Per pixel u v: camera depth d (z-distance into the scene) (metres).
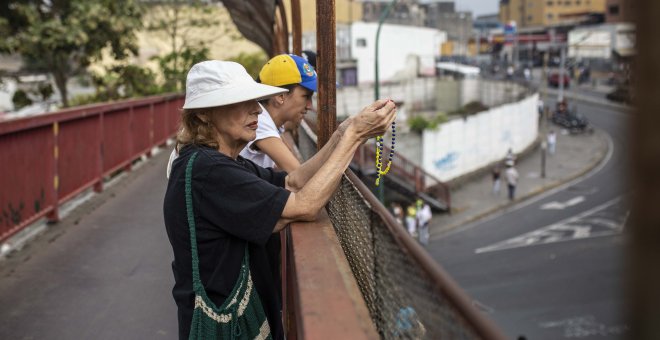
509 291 20.77
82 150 6.90
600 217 28.06
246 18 7.69
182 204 1.78
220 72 1.85
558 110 55.88
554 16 106.25
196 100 1.84
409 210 26.61
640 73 0.38
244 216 1.72
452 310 0.84
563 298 19.84
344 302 1.33
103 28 14.92
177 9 23.56
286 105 2.72
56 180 5.89
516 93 47.31
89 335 3.27
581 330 17.39
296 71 2.68
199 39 24.70
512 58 91.69
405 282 1.13
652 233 0.38
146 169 9.73
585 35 62.97
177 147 1.94
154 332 3.32
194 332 1.79
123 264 4.53
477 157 36.97
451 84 48.75
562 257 23.58
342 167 1.87
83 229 5.61
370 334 1.19
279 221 1.81
